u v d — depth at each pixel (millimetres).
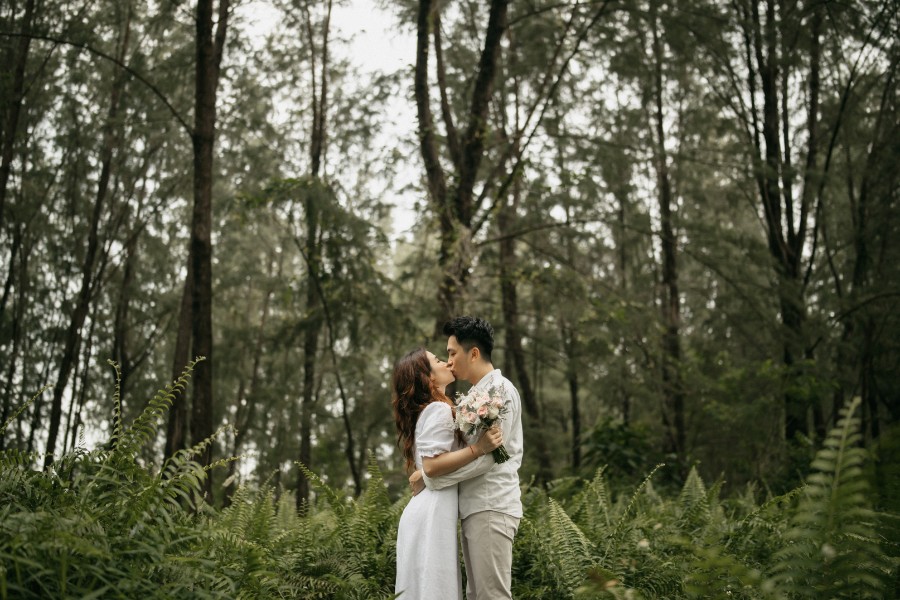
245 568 3859
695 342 19000
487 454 4148
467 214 13484
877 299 14141
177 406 14617
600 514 6469
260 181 18906
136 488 3883
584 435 12594
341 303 14453
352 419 17547
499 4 13742
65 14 16406
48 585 2945
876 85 16031
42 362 21859
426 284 16969
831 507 2654
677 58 16812
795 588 2688
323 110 20531
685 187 20078
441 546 4098
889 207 15555
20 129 17906
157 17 15133
